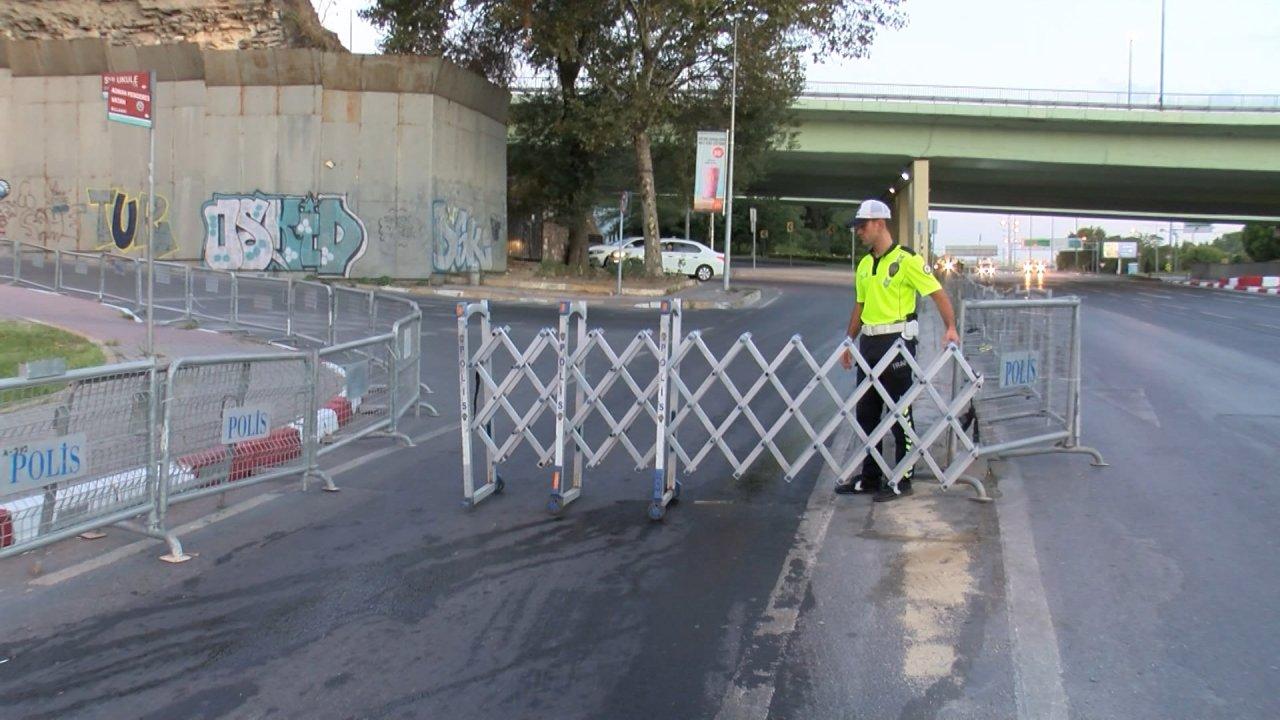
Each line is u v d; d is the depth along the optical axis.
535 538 6.38
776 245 85.75
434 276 28.97
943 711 4.01
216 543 6.32
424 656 4.60
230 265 28.97
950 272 31.31
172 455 6.40
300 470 7.51
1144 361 15.24
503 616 5.07
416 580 5.62
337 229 28.55
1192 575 5.48
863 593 5.31
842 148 45.44
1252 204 58.06
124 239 29.75
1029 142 44.81
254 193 28.70
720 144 30.31
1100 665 4.41
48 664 4.53
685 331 19.98
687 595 5.33
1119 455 8.38
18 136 30.39
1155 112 42.59
